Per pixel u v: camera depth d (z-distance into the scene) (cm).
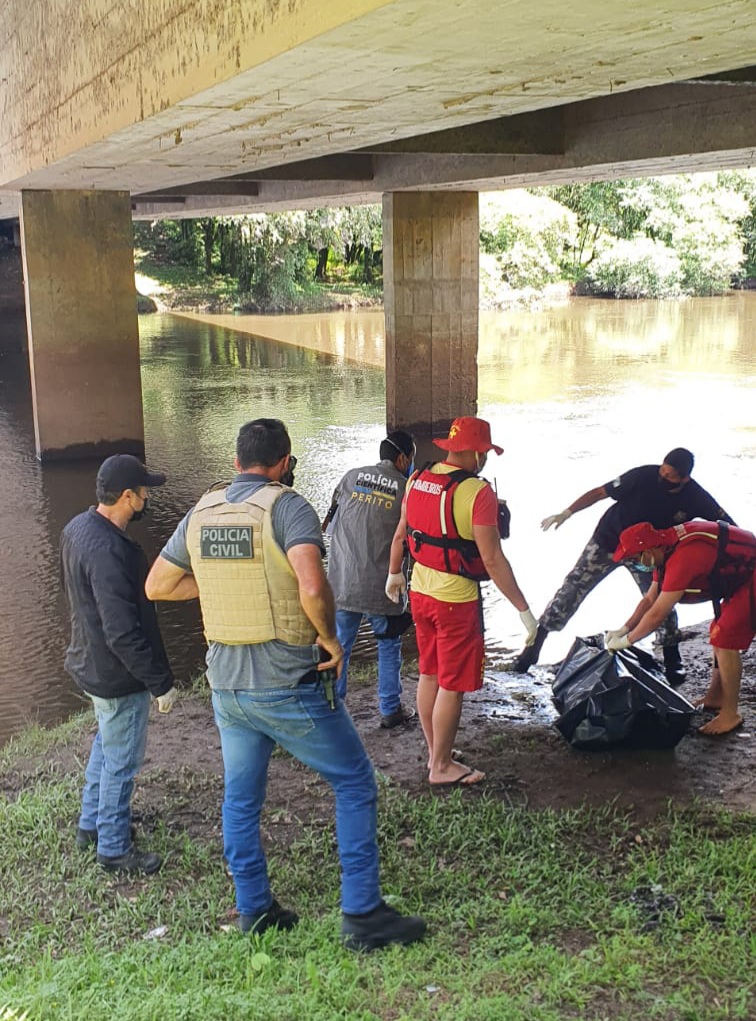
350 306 4828
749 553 528
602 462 1584
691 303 4838
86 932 401
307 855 455
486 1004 324
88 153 942
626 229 5259
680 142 1119
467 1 370
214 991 345
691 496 617
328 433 1898
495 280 4797
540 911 397
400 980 347
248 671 362
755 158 1173
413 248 1923
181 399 2312
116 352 1677
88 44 848
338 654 363
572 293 5303
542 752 556
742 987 337
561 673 580
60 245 1620
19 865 461
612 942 366
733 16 391
